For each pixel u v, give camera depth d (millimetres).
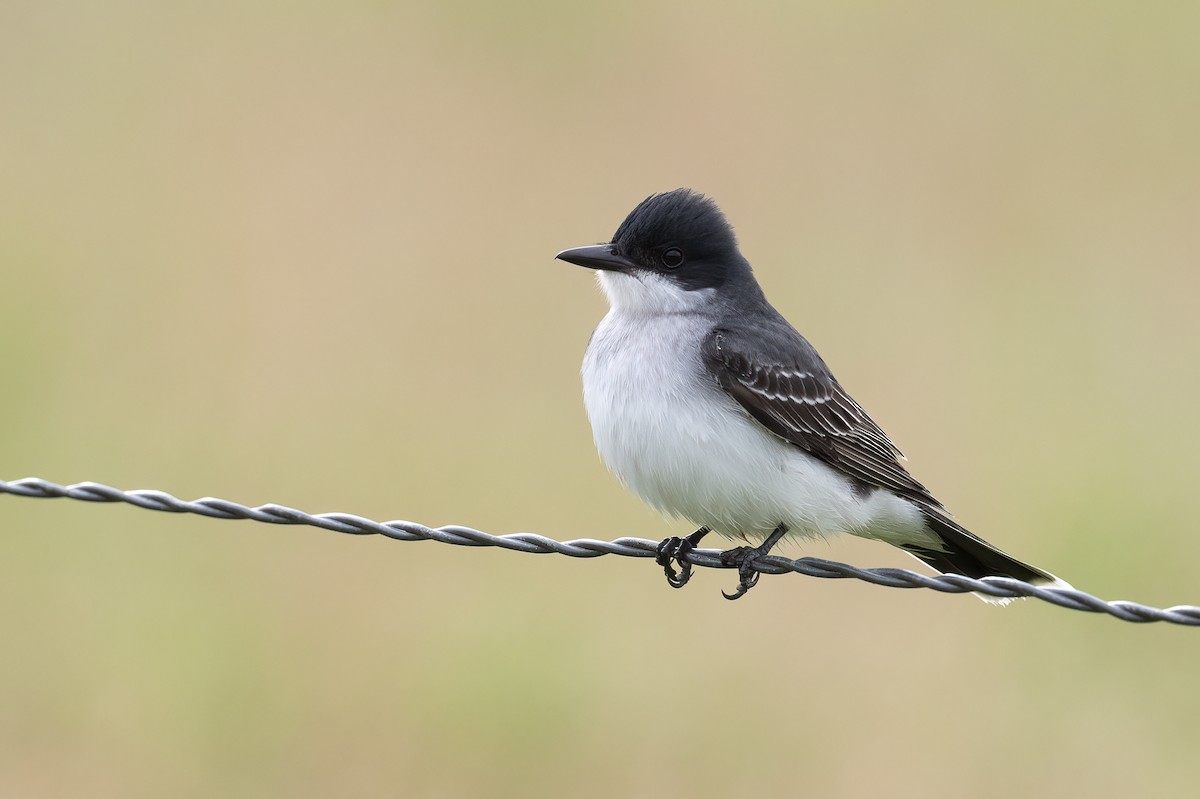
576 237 15531
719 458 8844
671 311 9359
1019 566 9125
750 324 9273
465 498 13383
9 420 13875
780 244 15594
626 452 9031
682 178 16156
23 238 15648
